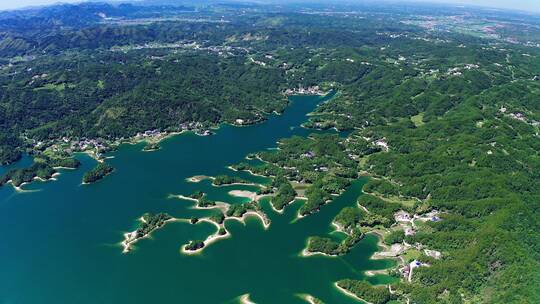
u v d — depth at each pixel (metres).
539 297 187.00
